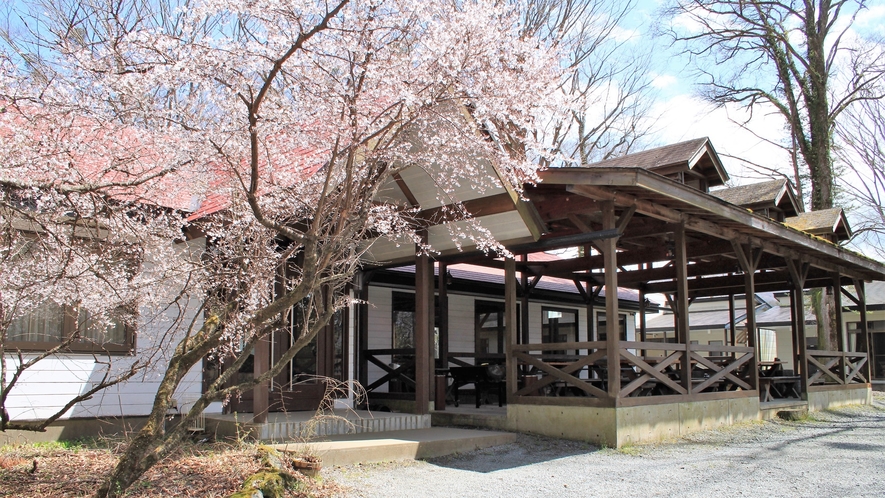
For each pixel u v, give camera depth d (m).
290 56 5.43
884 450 8.22
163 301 7.83
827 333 20.12
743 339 23.78
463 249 9.83
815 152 19.94
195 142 5.86
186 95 6.38
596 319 17.98
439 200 9.21
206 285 6.89
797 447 8.42
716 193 15.01
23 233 6.37
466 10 6.14
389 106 6.02
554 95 7.06
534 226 8.99
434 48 5.98
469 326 14.35
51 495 5.28
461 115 6.88
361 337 11.45
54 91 5.82
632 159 12.78
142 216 7.20
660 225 10.02
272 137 6.56
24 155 5.62
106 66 5.77
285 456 6.38
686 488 6.09
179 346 5.36
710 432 9.62
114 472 4.72
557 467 7.04
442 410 10.40
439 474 6.64
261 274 6.75
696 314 26.59
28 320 8.01
